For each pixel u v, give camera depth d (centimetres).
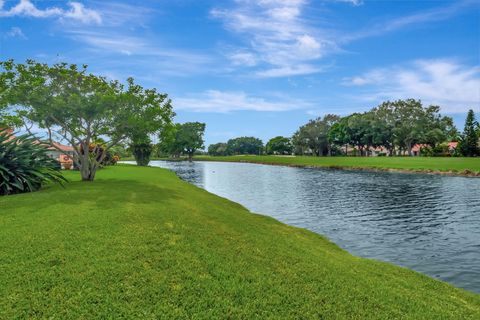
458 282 1030
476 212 2194
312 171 6619
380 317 639
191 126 13838
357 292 731
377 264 1046
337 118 12988
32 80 2158
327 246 1289
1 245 806
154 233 927
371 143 11081
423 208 2347
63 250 781
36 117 2280
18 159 1702
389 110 10488
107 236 878
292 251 970
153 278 687
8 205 1248
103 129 2531
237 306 629
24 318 548
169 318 577
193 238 930
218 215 1333
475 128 9275
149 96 2472
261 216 1811
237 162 12406
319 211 2222
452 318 669
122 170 4006
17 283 639
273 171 6694
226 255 845
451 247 1407
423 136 9631
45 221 1004
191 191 2309
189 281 691
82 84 2370
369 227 1761
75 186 1947
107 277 676
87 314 568
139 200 1428
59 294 612
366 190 3400
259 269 788
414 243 1463
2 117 2234
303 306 649
